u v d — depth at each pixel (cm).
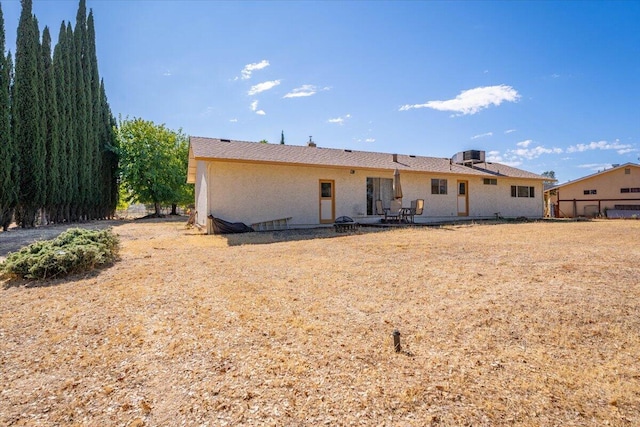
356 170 1493
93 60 2481
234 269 577
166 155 2873
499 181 1973
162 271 563
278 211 1342
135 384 233
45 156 1764
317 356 264
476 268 548
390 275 518
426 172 1606
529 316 336
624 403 198
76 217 2198
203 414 197
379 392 214
